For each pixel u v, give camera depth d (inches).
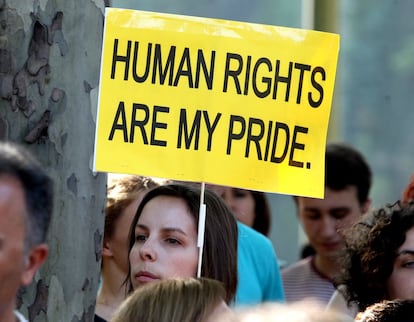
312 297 345.7
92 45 232.7
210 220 245.4
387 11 959.0
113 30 235.0
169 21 238.5
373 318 214.1
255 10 925.2
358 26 961.5
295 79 243.9
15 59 224.7
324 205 343.9
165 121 237.6
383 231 266.7
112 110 234.8
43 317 228.7
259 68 242.2
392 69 957.8
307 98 244.5
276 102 243.0
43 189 159.9
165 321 196.9
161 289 200.2
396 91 959.0
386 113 961.5
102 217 239.6
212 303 198.4
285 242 911.0
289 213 912.9
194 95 239.1
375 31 959.6
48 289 229.0
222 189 335.3
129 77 235.8
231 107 240.8
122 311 200.7
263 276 307.6
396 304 215.2
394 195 962.1
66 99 228.7
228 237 247.4
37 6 225.6
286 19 935.0
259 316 168.7
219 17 922.1
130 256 246.8
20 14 224.5
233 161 240.5
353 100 959.0
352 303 275.4
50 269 228.7
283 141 243.6
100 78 234.4
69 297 231.8
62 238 229.8
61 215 229.3
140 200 269.3
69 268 231.1
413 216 265.4
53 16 227.0
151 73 237.1
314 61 244.8
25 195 157.9
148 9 892.6
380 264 266.1
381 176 961.5
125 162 235.1
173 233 243.4
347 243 273.4
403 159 959.0
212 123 239.8
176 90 238.4
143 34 236.5
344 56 959.0
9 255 156.6
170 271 241.9
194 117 239.0
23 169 158.6
